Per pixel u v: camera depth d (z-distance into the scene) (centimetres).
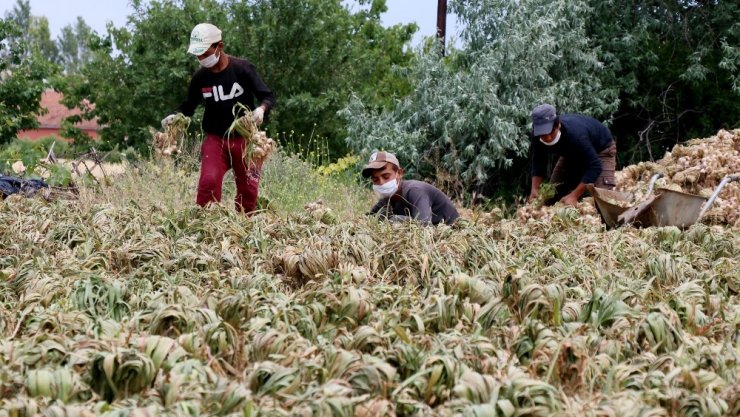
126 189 1392
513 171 2159
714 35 2322
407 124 2052
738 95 2252
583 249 809
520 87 2027
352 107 2148
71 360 416
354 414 373
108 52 3297
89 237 809
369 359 420
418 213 1016
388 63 3650
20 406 360
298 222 930
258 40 2923
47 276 623
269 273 719
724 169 1296
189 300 564
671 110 2344
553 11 2070
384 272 689
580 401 395
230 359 460
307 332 503
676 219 1063
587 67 2130
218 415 377
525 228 927
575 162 1290
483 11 2117
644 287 643
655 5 2355
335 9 3067
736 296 682
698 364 454
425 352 456
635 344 493
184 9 3055
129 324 509
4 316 536
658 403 404
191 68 2998
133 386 404
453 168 2011
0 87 3288
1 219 907
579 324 519
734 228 1051
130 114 3155
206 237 838
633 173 1412
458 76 2022
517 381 388
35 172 1575
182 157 1552
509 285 575
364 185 1798
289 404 387
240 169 1173
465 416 365
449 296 543
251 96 1171
